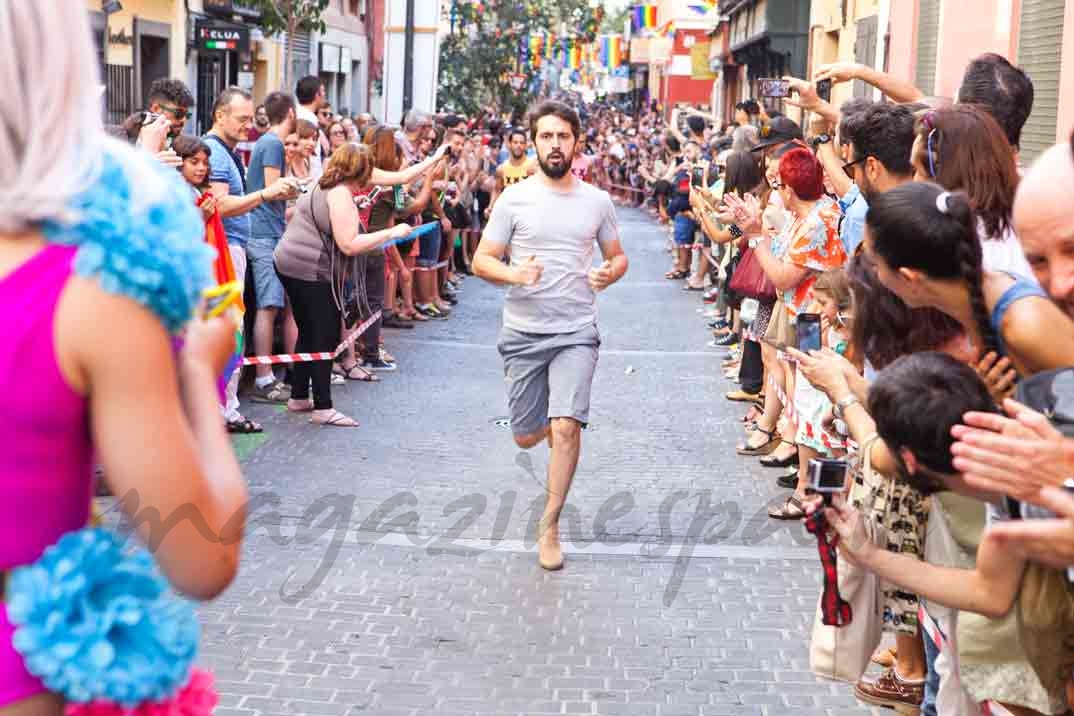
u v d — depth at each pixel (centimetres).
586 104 7812
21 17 194
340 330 1088
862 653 440
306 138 1173
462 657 557
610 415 1070
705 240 1884
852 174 585
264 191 959
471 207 1998
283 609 604
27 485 196
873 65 1845
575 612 615
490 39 4253
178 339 209
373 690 521
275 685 521
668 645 577
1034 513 287
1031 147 1062
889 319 417
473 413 1062
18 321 191
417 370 1264
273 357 995
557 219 682
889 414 314
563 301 686
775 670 551
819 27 2403
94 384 196
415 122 1627
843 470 344
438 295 1698
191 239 202
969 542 387
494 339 1486
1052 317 323
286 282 1000
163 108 917
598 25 5241
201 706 216
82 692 201
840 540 344
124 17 2319
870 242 359
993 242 436
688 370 1293
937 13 1468
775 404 927
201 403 215
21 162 194
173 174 212
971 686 358
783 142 975
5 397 192
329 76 3841
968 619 358
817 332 524
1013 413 276
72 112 197
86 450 204
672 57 5191
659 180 2391
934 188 350
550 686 530
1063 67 958
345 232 977
